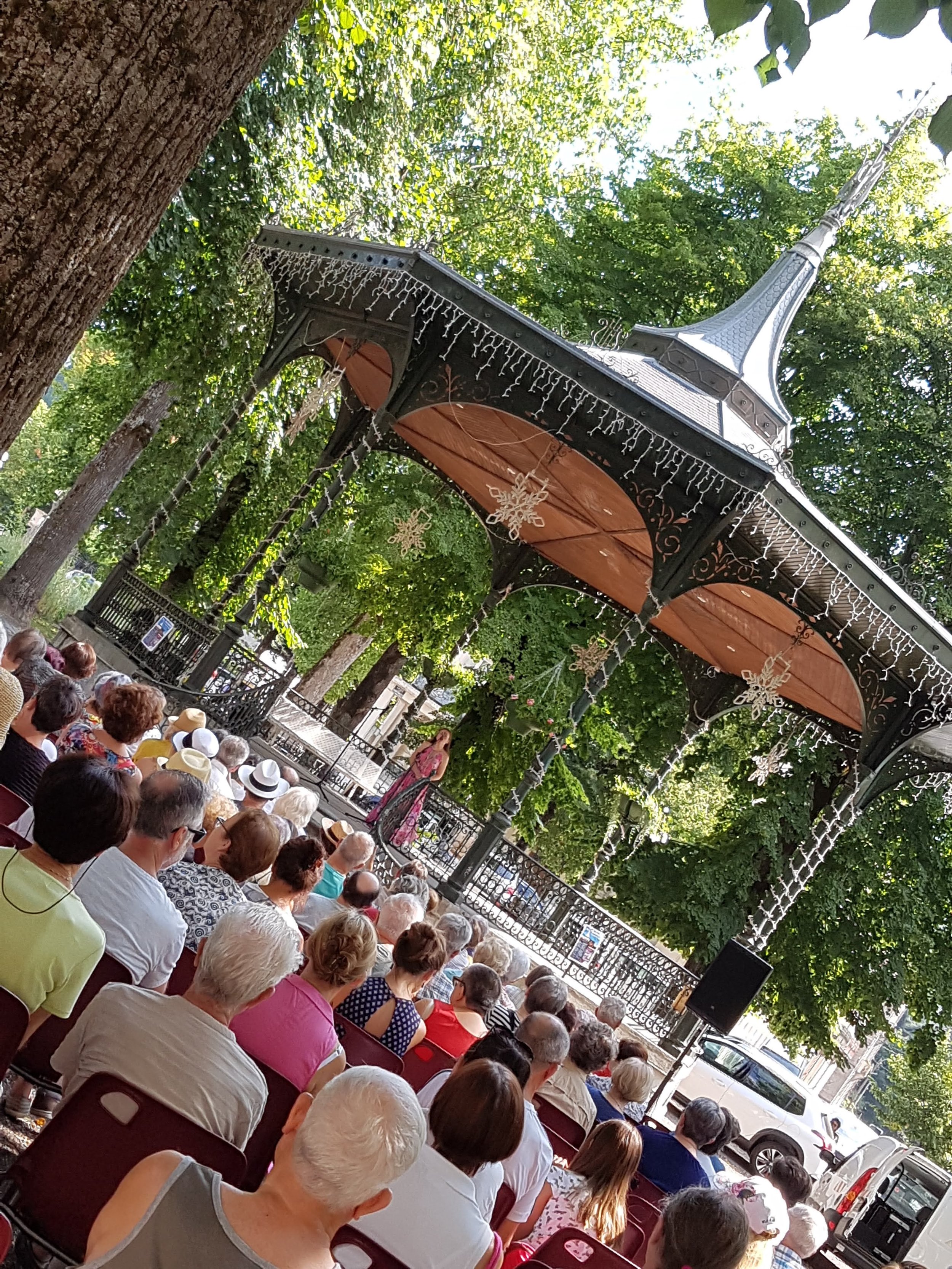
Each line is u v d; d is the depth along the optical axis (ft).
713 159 80.02
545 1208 13.96
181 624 46.88
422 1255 9.45
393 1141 6.55
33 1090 13.92
